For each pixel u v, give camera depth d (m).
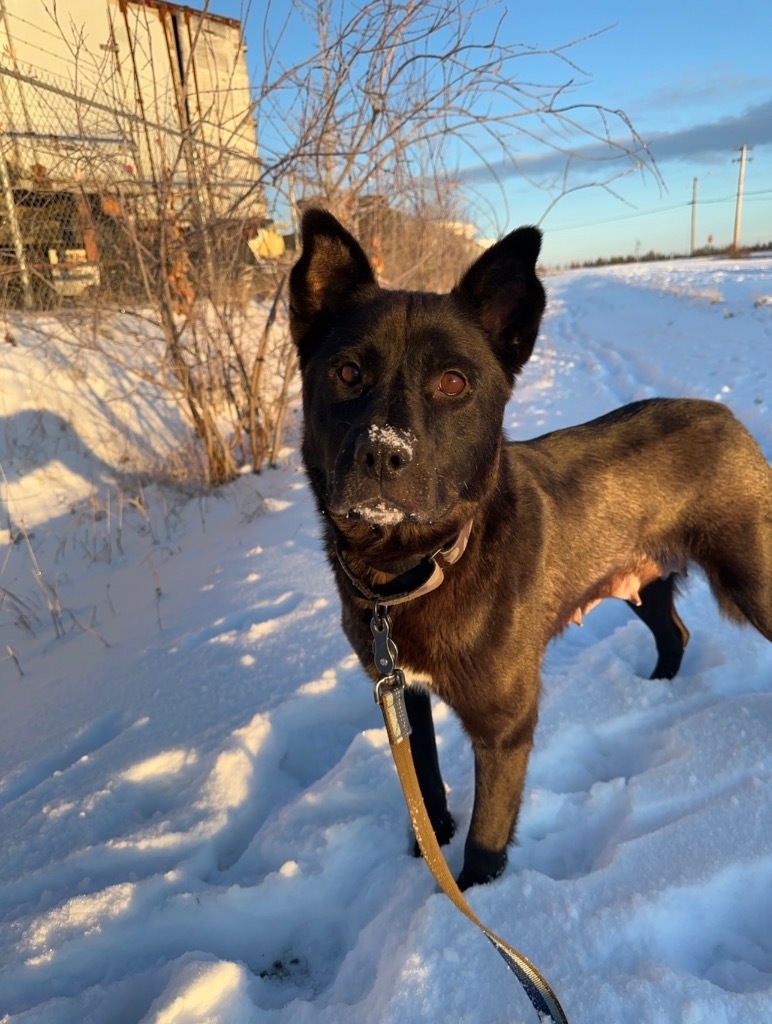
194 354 1.68
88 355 2.09
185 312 1.66
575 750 0.75
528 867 0.62
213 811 0.68
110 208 1.53
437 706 0.85
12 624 1.19
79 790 0.71
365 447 0.52
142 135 1.63
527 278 0.63
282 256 1.77
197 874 0.62
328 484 0.58
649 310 4.77
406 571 0.60
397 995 0.49
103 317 1.73
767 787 0.63
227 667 0.90
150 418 2.09
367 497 0.52
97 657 1.00
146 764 0.73
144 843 0.64
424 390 0.57
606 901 0.54
